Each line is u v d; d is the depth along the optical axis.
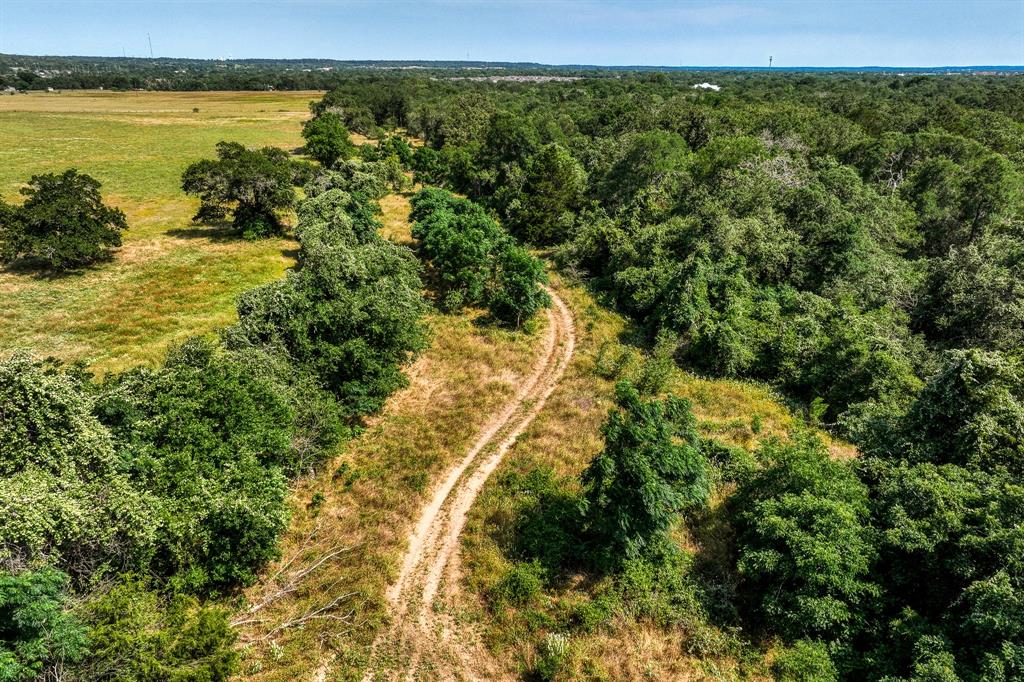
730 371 27.19
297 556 16.84
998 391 17.03
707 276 31.62
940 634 12.42
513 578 15.61
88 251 38.25
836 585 13.52
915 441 18.20
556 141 69.44
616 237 39.25
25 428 12.83
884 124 68.75
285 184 47.84
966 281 28.17
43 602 10.05
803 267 33.72
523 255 34.28
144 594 12.28
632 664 13.55
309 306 22.38
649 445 15.92
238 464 15.27
